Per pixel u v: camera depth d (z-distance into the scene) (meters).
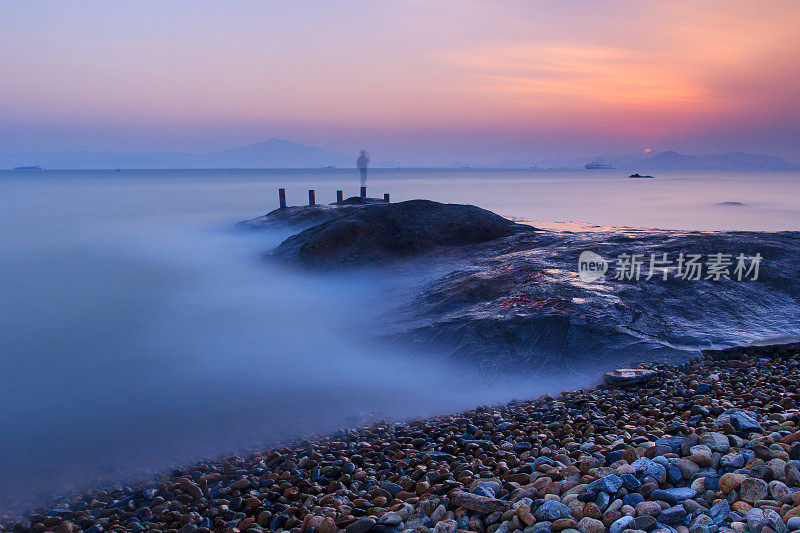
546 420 7.22
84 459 8.06
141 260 27.03
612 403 7.52
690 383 8.00
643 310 11.39
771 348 9.34
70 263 26.55
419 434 7.45
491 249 19.70
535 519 3.95
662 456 4.48
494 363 10.11
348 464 6.41
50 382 11.56
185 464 7.72
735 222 44.09
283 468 6.88
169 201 67.19
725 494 3.85
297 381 10.72
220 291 19.67
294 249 23.52
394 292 16.66
